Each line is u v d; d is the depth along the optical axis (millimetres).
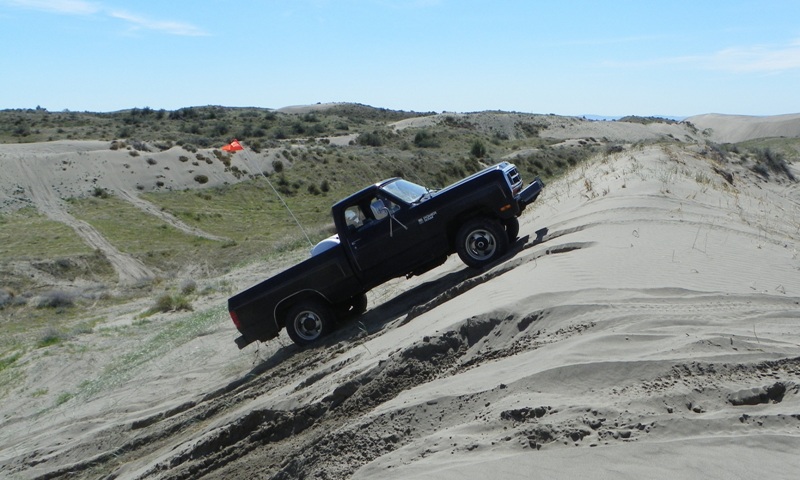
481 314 7238
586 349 5734
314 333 11781
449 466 4688
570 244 9883
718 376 4973
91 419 12547
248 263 32312
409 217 11305
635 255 8875
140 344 18500
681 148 25359
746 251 9266
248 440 7375
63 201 60688
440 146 92000
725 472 3885
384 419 5844
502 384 5613
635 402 4789
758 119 176875
